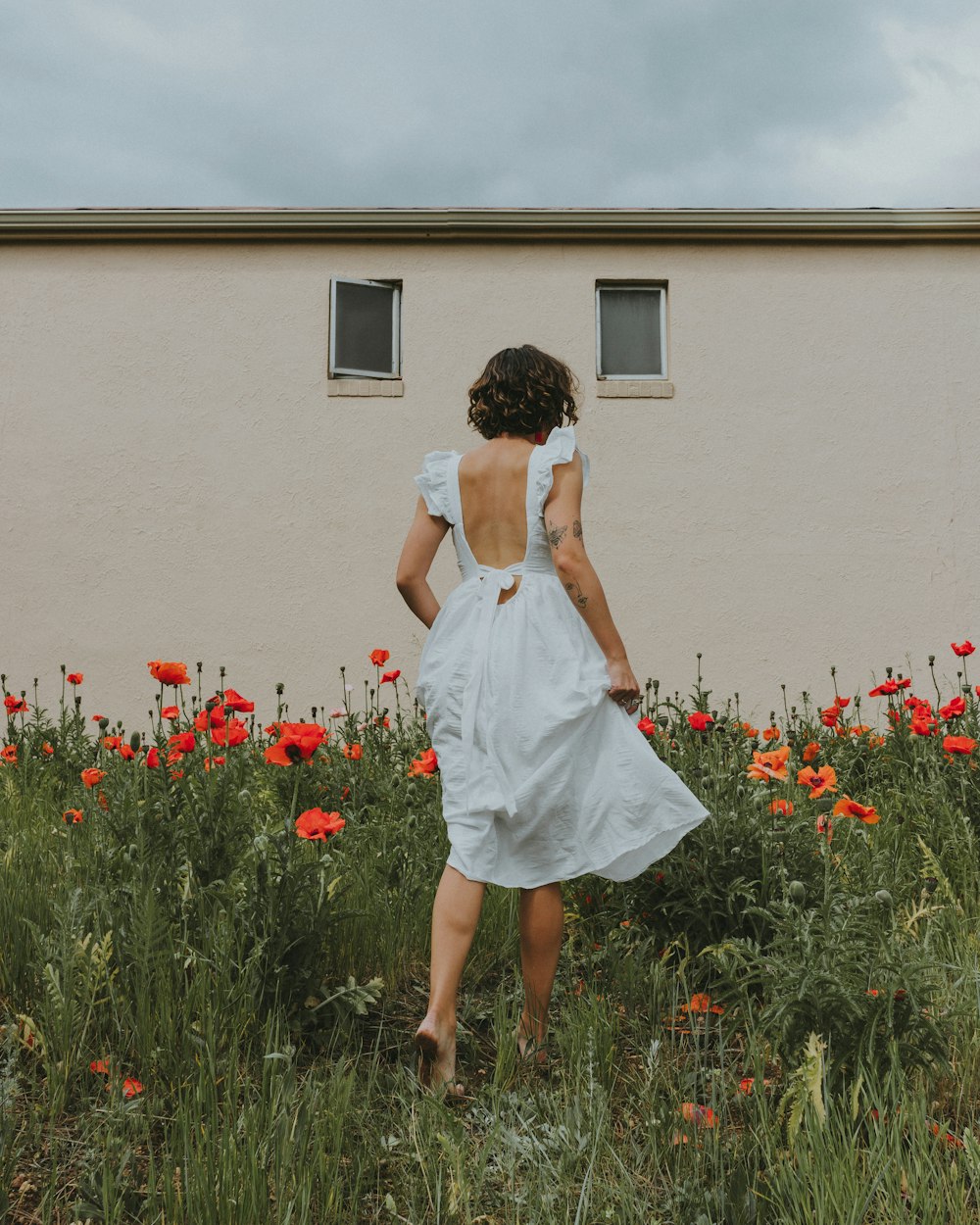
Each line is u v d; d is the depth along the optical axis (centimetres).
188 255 869
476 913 207
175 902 230
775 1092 191
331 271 872
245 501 852
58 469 850
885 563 854
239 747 285
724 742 338
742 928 244
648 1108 188
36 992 217
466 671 219
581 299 873
